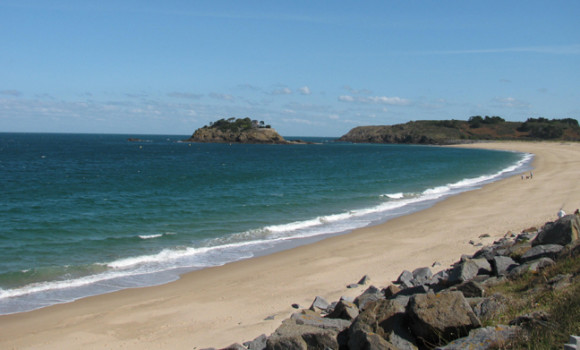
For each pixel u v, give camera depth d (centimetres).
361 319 679
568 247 930
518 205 2766
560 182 3919
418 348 640
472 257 1396
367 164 7150
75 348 985
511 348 548
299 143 19425
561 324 577
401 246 1848
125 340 1022
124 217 2431
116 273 1519
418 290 941
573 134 18950
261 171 5556
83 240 1933
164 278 1477
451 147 16588
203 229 2183
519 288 836
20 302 1250
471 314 633
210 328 1074
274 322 1083
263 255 1755
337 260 1669
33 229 2112
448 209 2744
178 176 4791
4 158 7575
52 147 12181
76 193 3384
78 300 1274
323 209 2794
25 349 985
